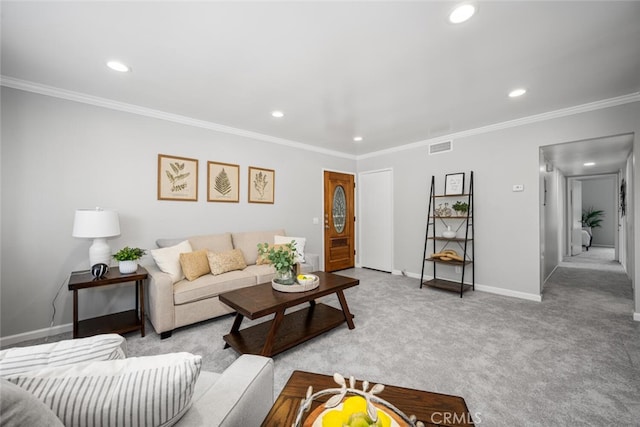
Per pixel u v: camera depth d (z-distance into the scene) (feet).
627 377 5.93
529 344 7.41
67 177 8.55
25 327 7.96
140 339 7.86
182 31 5.78
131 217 9.73
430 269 14.53
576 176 21.54
